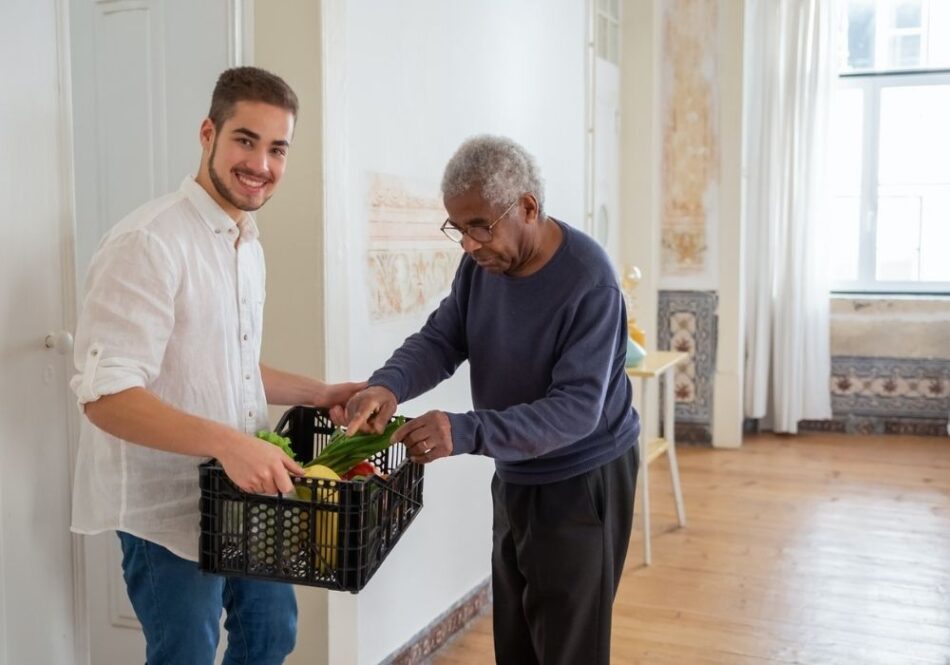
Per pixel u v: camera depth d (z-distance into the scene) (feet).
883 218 21.17
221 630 8.18
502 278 6.55
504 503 6.96
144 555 5.70
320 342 8.02
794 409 20.52
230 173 5.49
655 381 19.27
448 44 10.27
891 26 20.81
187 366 5.53
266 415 6.17
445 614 10.68
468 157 6.02
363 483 4.95
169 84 8.07
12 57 5.47
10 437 5.53
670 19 19.19
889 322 20.52
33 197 5.65
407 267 9.62
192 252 5.52
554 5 13.42
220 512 5.12
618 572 7.00
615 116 18.33
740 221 19.24
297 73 7.85
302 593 8.18
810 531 14.35
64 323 5.90
